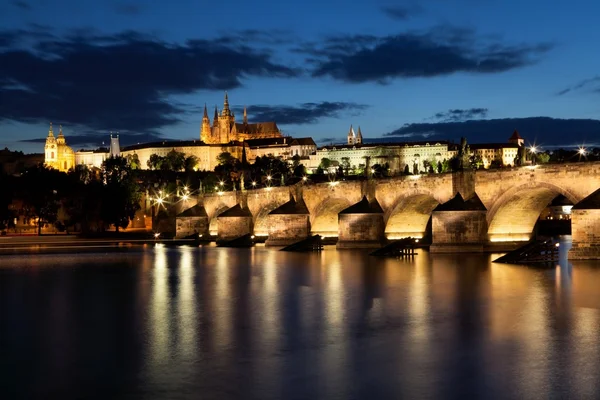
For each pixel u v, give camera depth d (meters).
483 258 104.31
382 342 48.97
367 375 41.19
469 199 112.00
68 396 38.62
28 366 44.44
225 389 39.25
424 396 37.47
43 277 94.00
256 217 177.62
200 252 142.88
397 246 116.06
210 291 76.50
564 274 82.06
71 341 51.03
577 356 44.28
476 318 56.72
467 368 42.19
